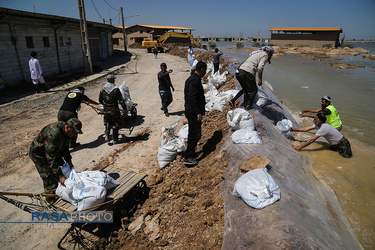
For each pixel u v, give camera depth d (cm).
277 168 361
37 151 352
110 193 360
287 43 6259
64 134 338
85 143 655
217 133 552
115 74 1750
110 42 3034
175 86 1320
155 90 1265
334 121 614
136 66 2177
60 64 1683
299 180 367
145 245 320
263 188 272
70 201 324
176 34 3644
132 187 376
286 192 301
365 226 339
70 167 370
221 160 416
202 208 336
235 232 254
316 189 380
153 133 702
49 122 796
